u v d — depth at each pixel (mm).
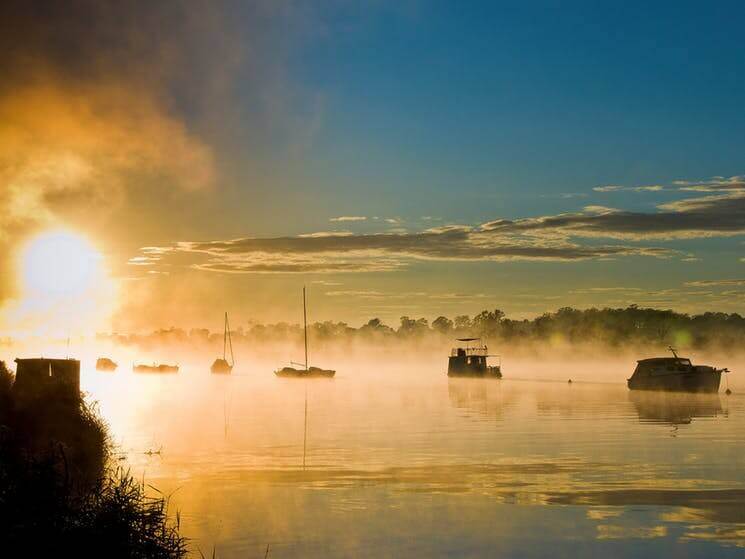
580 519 22938
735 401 71688
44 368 31375
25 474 15938
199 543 20266
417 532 21406
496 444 39438
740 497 25703
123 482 16938
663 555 19531
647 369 88062
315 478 29156
